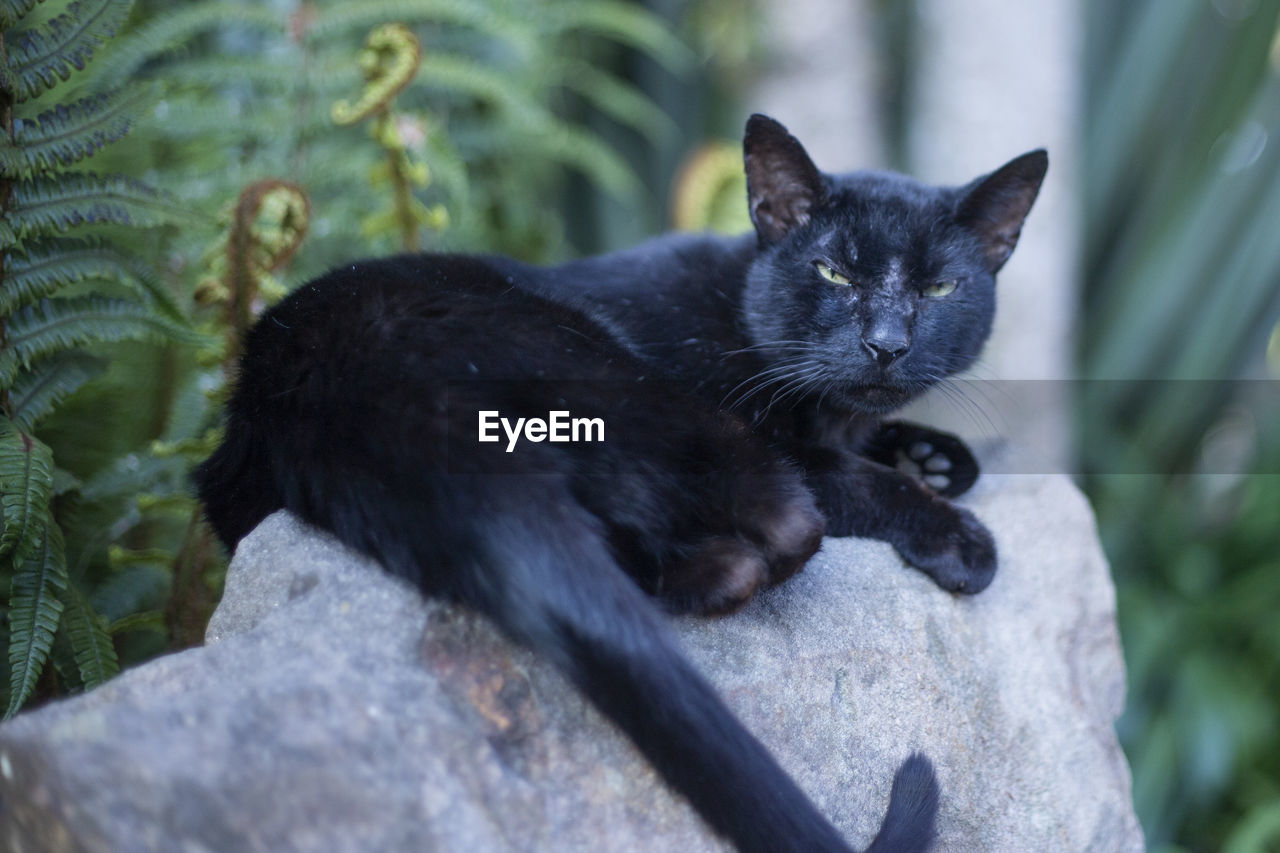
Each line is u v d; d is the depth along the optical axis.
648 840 0.62
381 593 0.63
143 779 0.57
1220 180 1.17
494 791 0.60
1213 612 1.10
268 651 0.61
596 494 0.66
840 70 1.23
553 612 0.61
